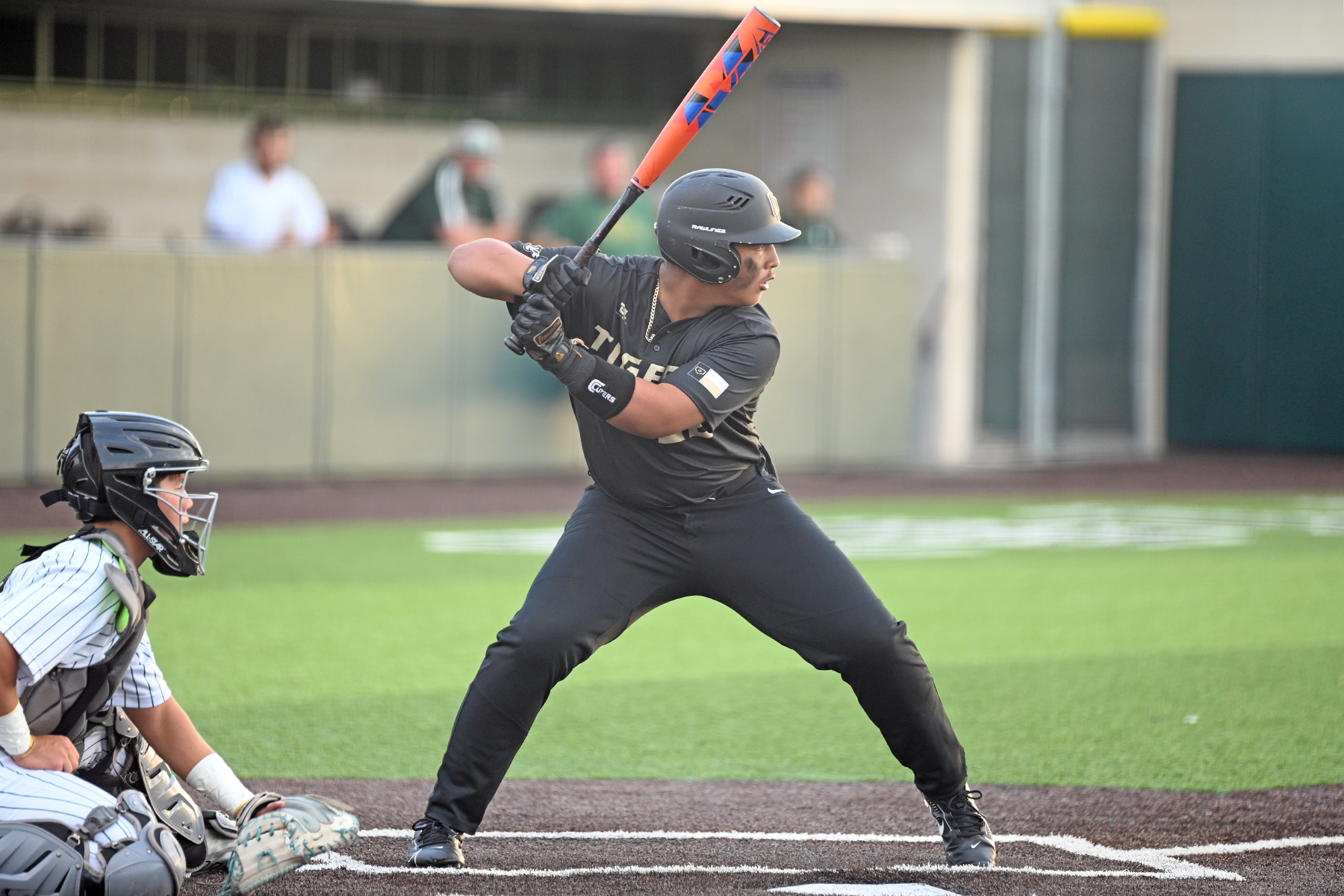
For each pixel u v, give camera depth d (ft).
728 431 44.88
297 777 57.62
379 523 125.08
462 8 162.09
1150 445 182.19
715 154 176.96
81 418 39.75
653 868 45.44
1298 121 185.26
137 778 41.29
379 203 176.86
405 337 142.82
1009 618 91.15
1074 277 176.96
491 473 147.64
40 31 161.89
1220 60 187.32
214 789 43.70
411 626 87.15
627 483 44.86
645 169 43.86
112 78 165.27
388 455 143.74
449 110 176.45
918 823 52.49
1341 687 74.13
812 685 75.15
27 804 37.32
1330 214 185.06
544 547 115.34
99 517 39.34
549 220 150.92
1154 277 179.63
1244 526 130.82
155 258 133.80
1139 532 126.52
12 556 101.71
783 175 175.32
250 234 144.56
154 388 135.03
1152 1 185.98
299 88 171.63
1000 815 53.16
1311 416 187.73
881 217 172.65
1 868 36.47
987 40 169.17
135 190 167.94
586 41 178.81
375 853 46.65
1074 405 178.70
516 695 44.14
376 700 70.44
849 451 156.97
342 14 167.12
